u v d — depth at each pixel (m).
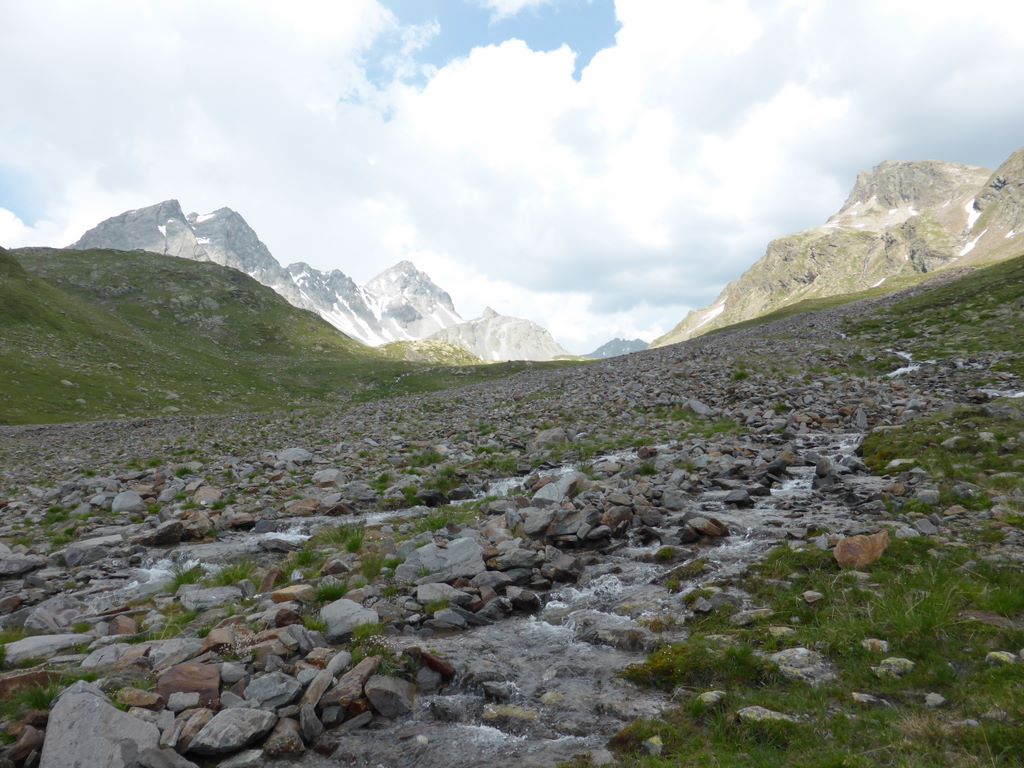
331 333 192.12
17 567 14.38
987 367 32.34
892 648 7.77
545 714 7.52
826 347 47.75
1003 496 12.93
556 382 54.47
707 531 13.43
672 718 7.05
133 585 13.43
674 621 9.55
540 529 14.53
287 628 9.36
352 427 41.41
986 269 93.12
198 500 20.73
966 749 5.80
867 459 18.30
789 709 6.85
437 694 8.26
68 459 33.56
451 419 40.31
